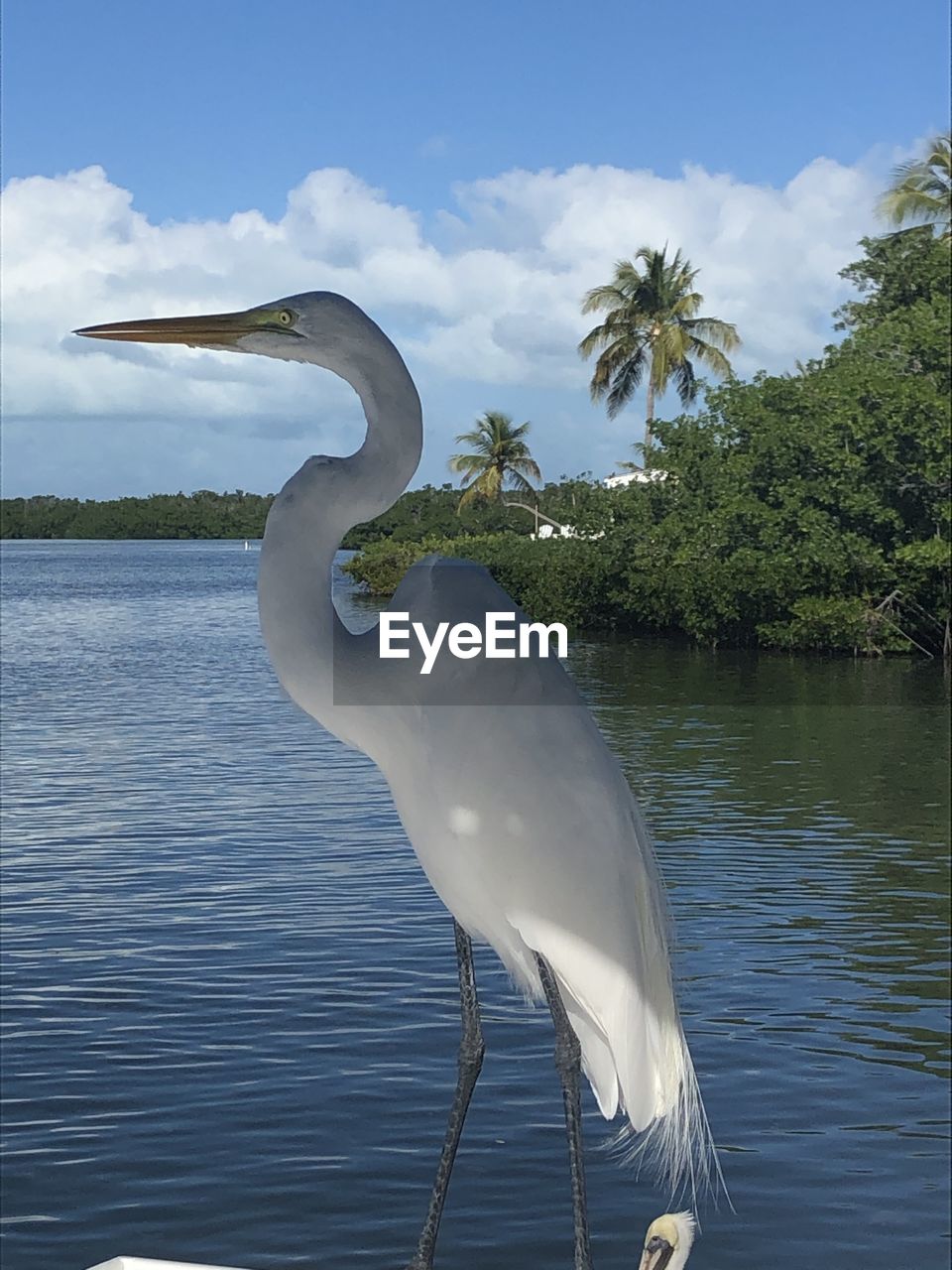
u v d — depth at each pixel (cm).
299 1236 617
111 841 1380
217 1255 598
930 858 1305
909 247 4334
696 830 1448
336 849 1335
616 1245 614
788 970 962
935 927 1066
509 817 308
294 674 303
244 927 1059
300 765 1891
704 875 1245
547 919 310
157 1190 654
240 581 8356
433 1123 723
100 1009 878
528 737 309
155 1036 833
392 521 7488
